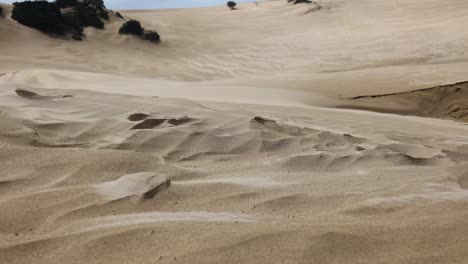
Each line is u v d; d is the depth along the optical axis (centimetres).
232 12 5769
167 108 646
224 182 364
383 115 1248
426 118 1391
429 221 287
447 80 1820
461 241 255
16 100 596
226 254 229
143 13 5750
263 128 566
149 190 324
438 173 429
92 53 3625
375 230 269
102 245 240
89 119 548
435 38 3362
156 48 3950
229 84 1958
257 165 436
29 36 3875
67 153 397
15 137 445
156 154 451
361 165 454
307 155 460
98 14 4612
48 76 1956
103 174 361
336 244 246
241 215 298
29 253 234
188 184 350
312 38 4003
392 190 363
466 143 668
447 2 4491
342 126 791
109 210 294
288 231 257
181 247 237
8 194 320
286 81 2031
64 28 4159
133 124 525
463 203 334
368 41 3609
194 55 3722
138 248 238
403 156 484
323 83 1933
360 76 2106
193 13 5856
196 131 513
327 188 368
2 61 2777
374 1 5212
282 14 5275
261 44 3981
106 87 1669
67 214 284
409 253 241
